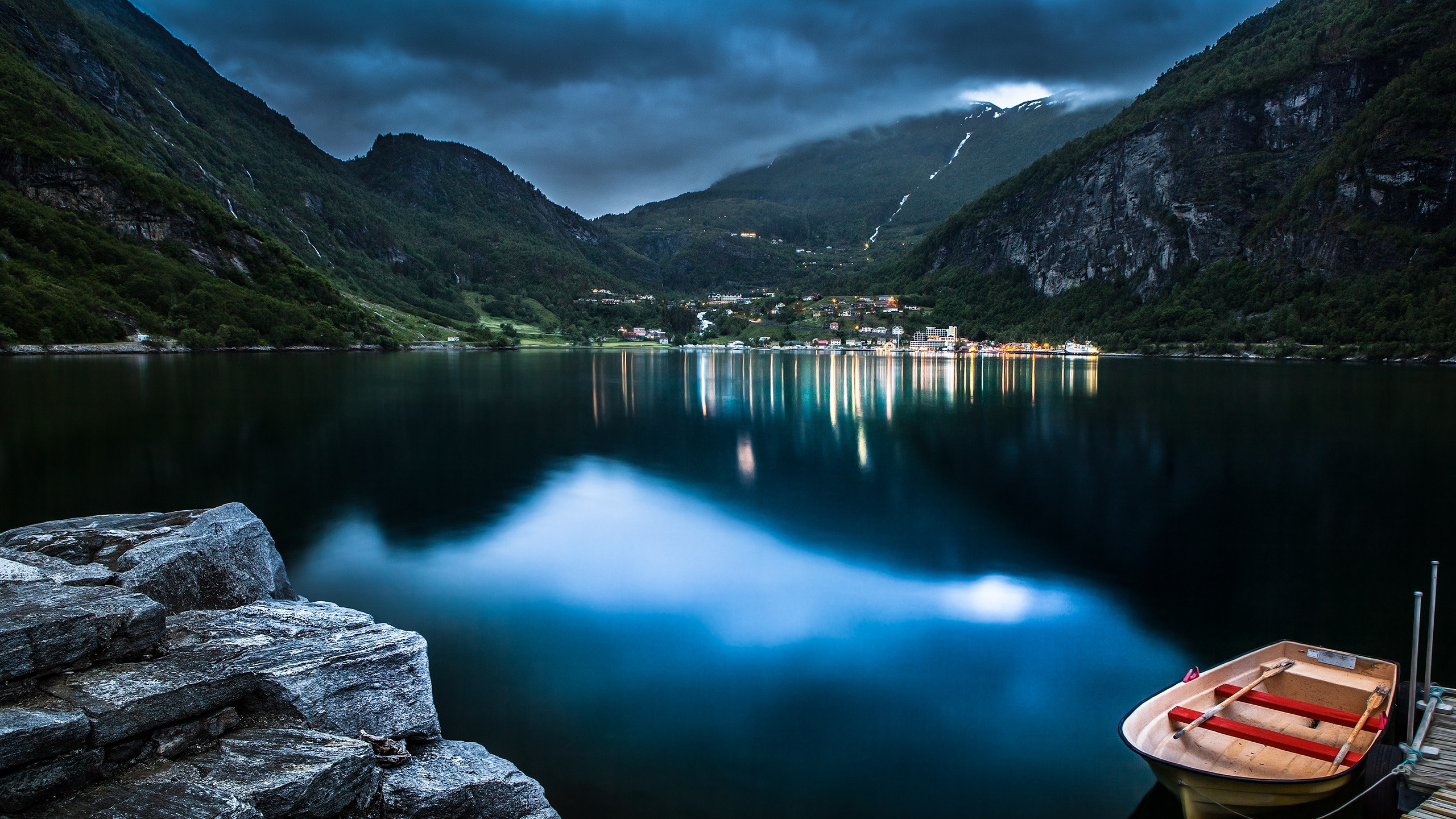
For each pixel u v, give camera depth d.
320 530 27.28
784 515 30.25
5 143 156.38
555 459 43.59
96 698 6.57
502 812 8.45
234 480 35.91
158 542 12.02
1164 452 46.50
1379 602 20.52
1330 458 44.06
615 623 18.34
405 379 103.12
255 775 6.63
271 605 11.62
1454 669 16.39
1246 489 35.41
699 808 11.07
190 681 7.25
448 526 27.95
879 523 28.67
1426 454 45.28
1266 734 11.41
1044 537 26.88
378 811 7.50
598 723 13.50
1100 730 13.64
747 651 16.69
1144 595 20.77
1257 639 18.02
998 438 52.47
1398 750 11.06
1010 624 18.47
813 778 11.98
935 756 12.61
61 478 35.47
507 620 18.47
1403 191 195.25
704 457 44.97
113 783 6.22
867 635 17.70
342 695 8.50
